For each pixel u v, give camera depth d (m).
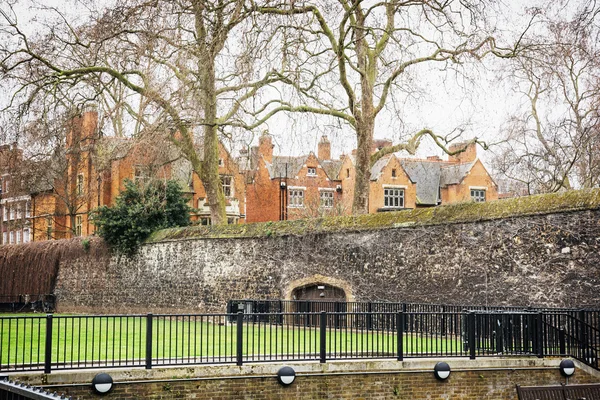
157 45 27.31
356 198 28.84
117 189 45.19
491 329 15.71
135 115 30.19
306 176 54.91
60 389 12.94
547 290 19.36
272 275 27.05
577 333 16.12
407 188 55.16
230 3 26.52
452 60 28.05
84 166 44.56
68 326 24.83
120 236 33.44
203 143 32.78
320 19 27.08
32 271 38.38
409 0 27.44
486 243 20.98
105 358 14.55
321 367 14.52
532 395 12.64
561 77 28.53
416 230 22.94
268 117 30.06
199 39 26.84
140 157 28.91
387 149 29.33
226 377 14.02
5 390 8.57
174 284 30.83
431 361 15.03
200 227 30.19
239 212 50.34
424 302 22.42
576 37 19.45
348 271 24.72
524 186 41.53
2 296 39.19
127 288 33.38
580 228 18.77
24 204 49.03
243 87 25.89
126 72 30.02
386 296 23.52
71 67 31.00
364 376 14.70
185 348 17.44
